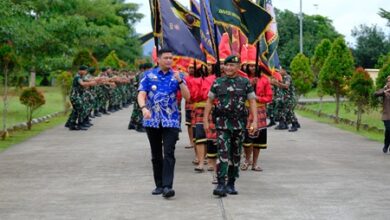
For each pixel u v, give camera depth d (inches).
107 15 1892.2
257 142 455.2
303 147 619.5
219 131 360.5
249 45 454.6
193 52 424.8
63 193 374.3
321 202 349.1
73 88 781.9
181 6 499.2
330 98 1737.2
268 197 362.6
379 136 754.2
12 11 860.0
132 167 475.2
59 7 1156.5
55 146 612.1
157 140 362.6
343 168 478.0
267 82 447.2
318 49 1494.8
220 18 435.5
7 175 440.1
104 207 335.0
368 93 815.7
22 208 333.4
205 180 418.0
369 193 376.8
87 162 502.9
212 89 362.9
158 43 427.5
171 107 354.3
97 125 858.8
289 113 810.2
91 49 1617.9
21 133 740.0
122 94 1239.5
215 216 314.0
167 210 327.6
